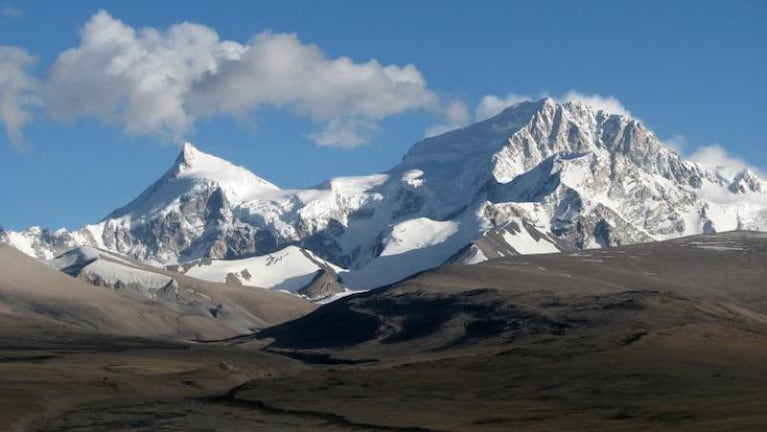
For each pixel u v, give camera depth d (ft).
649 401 623.36
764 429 472.03
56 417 647.15
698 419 522.06
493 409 638.94
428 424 579.07
